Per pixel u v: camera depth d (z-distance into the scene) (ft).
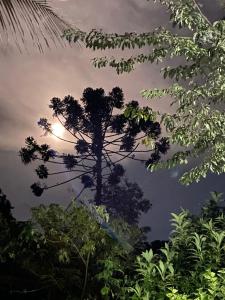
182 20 19.48
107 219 22.45
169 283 16.89
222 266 18.81
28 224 20.18
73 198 21.38
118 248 21.33
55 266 21.58
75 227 20.71
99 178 94.48
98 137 93.15
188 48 19.52
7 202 25.30
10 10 15.01
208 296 15.61
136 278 19.08
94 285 21.30
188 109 20.08
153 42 20.07
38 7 15.38
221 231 19.90
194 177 20.63
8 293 22.00
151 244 23.82
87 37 19.81
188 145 20.42
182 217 20.49
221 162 21.03
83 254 20.90
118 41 20.12
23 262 20.76
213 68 19.79
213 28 19.40
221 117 19.98
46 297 22.24
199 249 18.29
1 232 21.02
